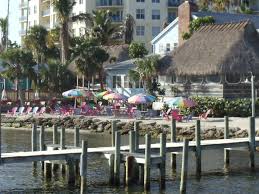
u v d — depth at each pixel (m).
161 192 33.19
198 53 70.38
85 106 73.25
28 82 94.69
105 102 79.94
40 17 154.88
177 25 95.00
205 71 67.50
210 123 58.75
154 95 73.06
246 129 53.16
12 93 93.00
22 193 33.03
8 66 86.81
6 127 72.69
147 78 75.94
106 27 121.12
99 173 38.06
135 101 63.28
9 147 51.94
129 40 125.88
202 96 69.12
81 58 88.31
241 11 120.06
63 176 37.03
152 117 66.75
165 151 34.47
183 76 71.19
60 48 103.50
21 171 38.88
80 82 95.81
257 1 127.50
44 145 39.25
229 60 66.88
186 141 33.38
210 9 126.44
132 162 34.34
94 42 97.38
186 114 64.62
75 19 106.94
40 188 34.25
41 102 82.31
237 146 40.22
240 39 68.94
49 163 36.78
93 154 35.09
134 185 34.41
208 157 44.88
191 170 39.69
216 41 70.50
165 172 36.78
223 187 34.69
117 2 138.12
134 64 83.69
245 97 69.25
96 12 122.50
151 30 137.50
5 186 34.75
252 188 34.47
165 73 71.94
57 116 72.50
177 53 72.94
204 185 35.19
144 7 137.25
